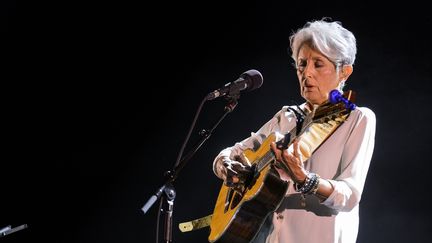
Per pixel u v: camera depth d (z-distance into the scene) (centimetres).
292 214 409
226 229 435
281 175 414
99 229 956
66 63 981
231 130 918
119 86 976
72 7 978
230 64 945
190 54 963
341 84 416
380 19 852
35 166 973
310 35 410
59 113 978
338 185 377
